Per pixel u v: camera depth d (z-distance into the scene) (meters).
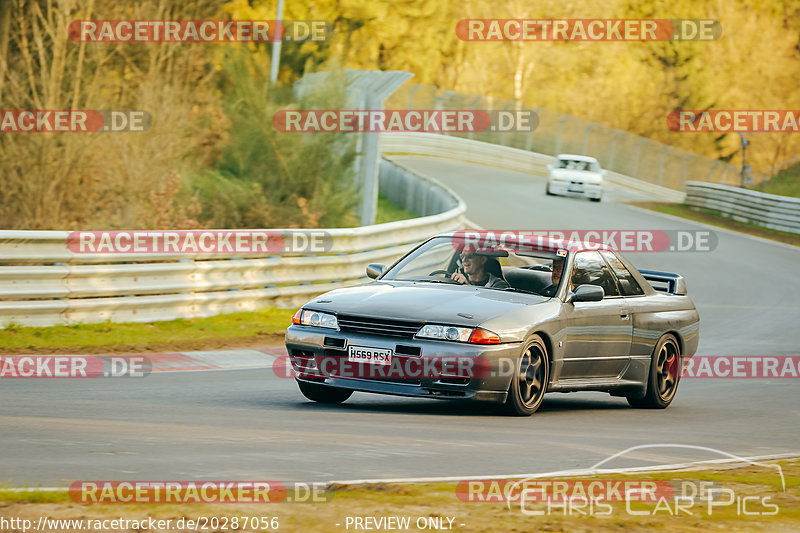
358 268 56.47
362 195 76.81
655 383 32.72
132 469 17.64
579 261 30.61
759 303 68.50
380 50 196.88
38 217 60.84
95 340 39.12
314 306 27.67
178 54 69.50
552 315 28.16
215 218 67.19
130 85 68.00
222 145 72.06
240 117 72.94
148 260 44.25
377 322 26.45
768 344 52.06
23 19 62.97
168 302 44.66
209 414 24.98
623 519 15.59
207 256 46.69
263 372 35.34
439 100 170.00
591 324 29.69
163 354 37.94
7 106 62.28
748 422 30.14
